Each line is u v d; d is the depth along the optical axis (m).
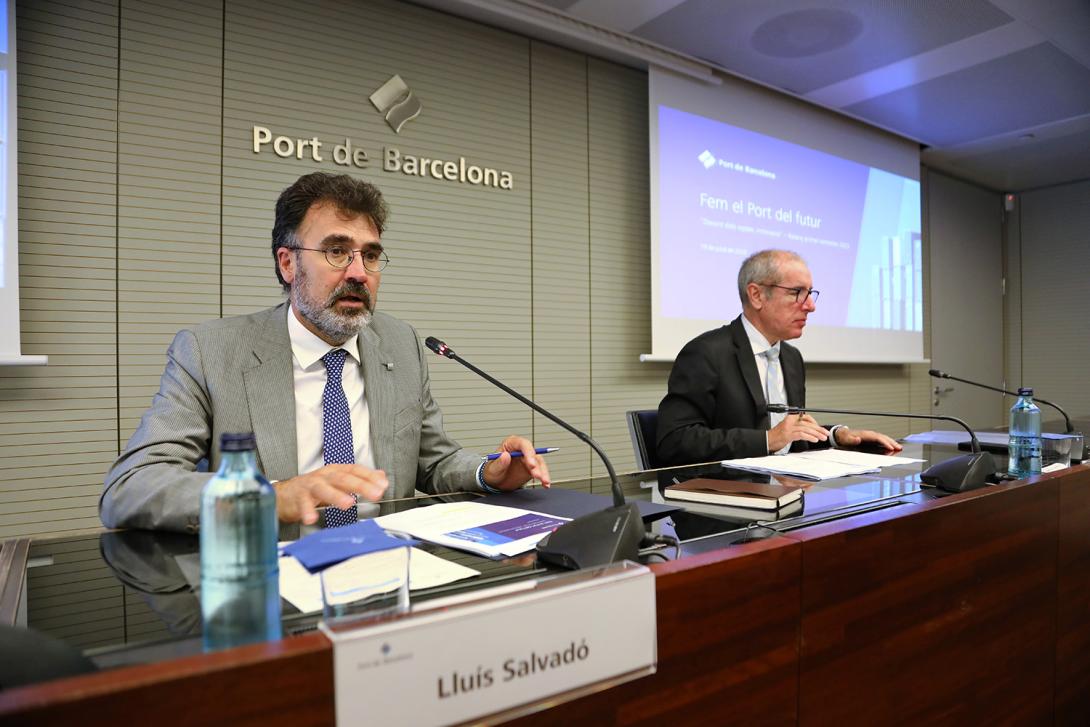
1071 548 1.30
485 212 3.13
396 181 2.88
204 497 0.52
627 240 3.60
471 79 3.09
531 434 3.26
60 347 2.20
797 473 1.32
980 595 1.06
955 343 5.54
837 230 4.45
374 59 2.82
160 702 0.41
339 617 0.53
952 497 1.05
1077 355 5.66
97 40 2.26
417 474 1.46
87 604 0.61
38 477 2.17
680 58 3.55
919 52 3.44
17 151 2.10
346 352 1.34
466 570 0.69
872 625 0.88
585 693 0.59
